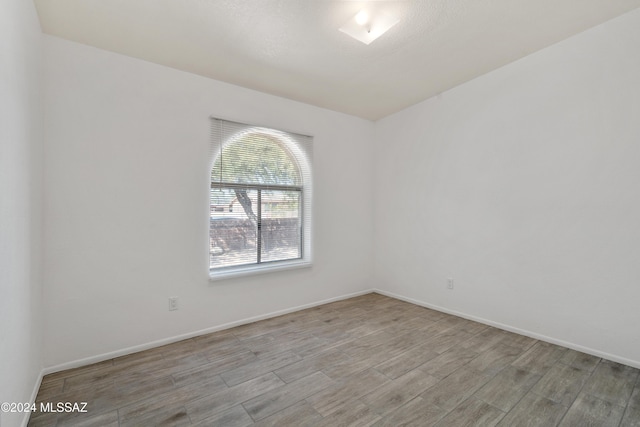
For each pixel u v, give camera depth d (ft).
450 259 11.46
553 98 8.77
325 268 12.76
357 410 5.87
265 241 11.35
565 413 5.80
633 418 5.65
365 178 14.26
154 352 8.31
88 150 7.70
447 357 8.02
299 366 7.55
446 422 5.54
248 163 10.79
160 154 8.77
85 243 7.67
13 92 4.82
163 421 5.56
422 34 8.02
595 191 8.05
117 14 6.82
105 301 7.94
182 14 6.93
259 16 7.09
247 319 10.47
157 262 8.72
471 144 10.78
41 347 6.96
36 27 6.43
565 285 8.61
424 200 12.37
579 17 7.60
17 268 5.05
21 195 5.30
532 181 9.23
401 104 12.65
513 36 8.29
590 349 8.14
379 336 9.39
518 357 8.01
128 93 8.27
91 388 6.58
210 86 9.72
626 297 7.59
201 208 9.52
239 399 6.21
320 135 12.57
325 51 8.62
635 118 7.43
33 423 5.49
